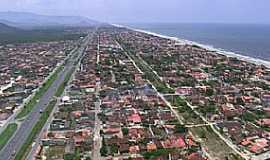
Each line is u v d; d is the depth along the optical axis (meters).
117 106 182.88
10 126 156.62
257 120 162.25
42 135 145.12
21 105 189.88
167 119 162.00
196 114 168.75
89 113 171.62
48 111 176.75
